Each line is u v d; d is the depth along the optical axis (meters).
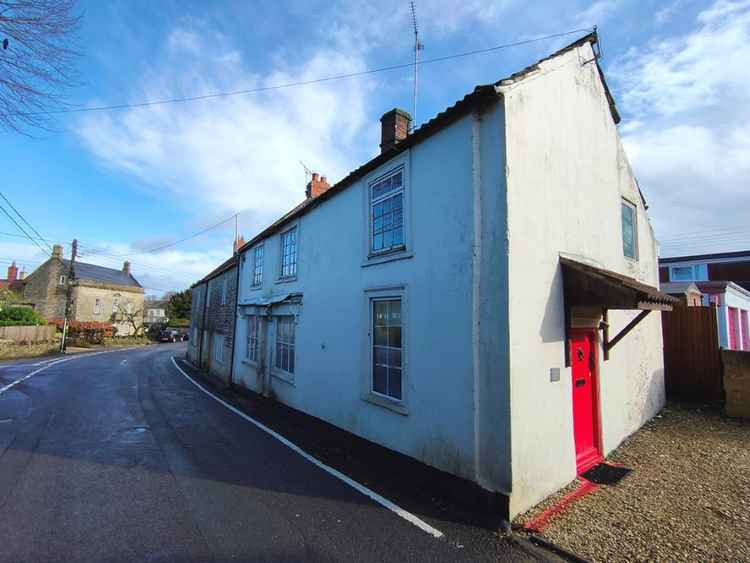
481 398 4.66
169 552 3.61
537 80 5.40
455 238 5.14
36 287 40.88
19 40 4.71
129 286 46.34
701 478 5.30
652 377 8.44
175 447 6.79
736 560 3.51
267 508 4.56
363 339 6.92
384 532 4.05
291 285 10.19
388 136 8.84
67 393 11.72
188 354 24.95
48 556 3.49
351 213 7.69
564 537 3.89
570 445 5.23
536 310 4.87
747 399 8.00
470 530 4.12
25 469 5.55
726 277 21.98
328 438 7.66
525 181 4.95
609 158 7.34
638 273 8.40
